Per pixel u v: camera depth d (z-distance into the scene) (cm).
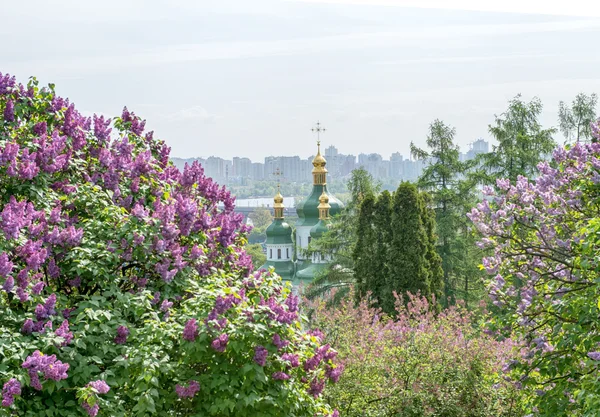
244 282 697
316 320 1297
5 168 656
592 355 664
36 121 785
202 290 659
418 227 2200
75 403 585
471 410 1181
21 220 592
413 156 3184
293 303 692
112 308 649
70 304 677
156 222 682
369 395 1175
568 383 777
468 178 3056
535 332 855
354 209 3325
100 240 684
